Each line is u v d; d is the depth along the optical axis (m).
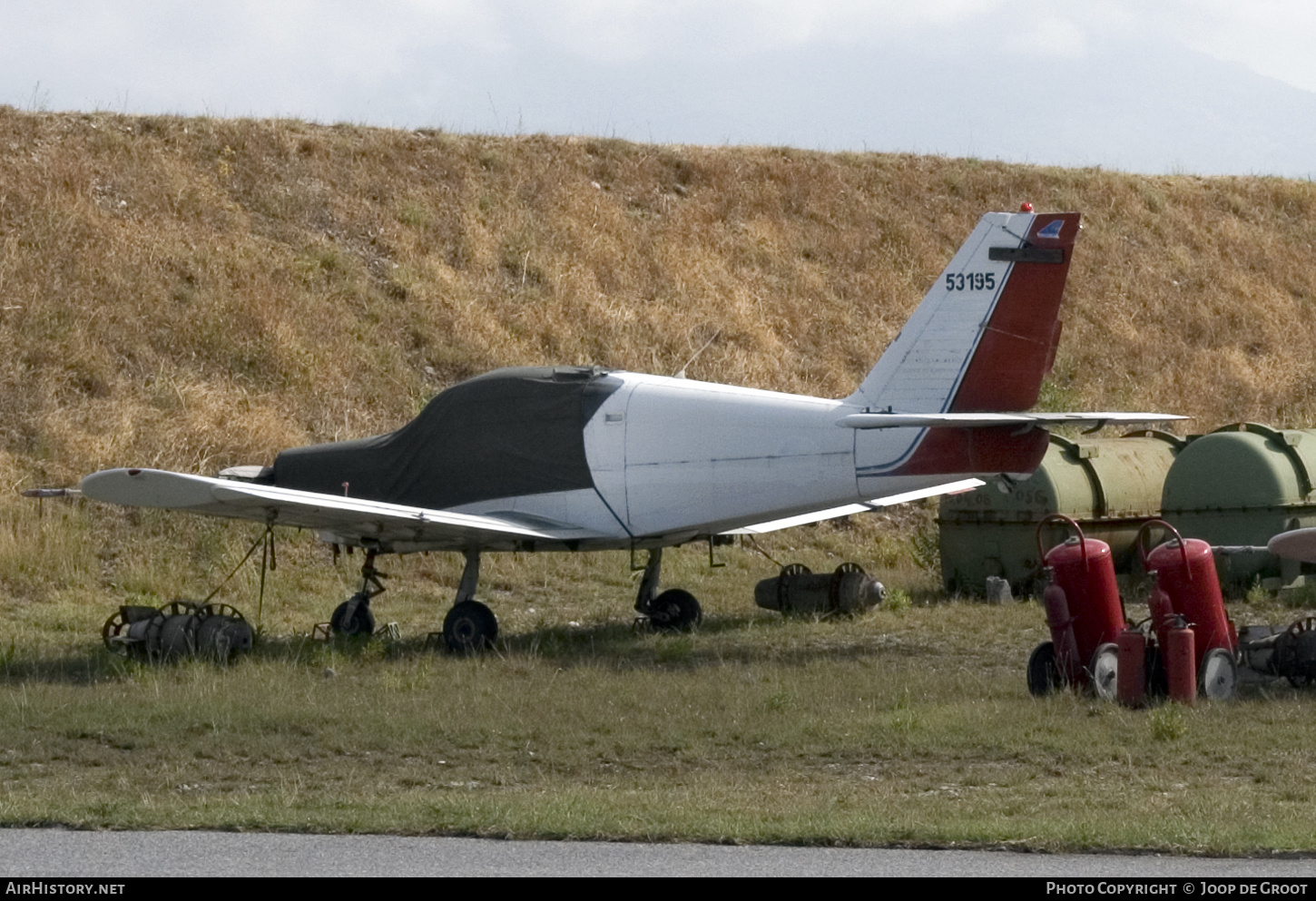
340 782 28.88
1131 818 24.25
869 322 98.94
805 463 46.44
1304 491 58.62
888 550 72.75
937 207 114.25
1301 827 23.19
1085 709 34.22
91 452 66.44
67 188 84.62
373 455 51.44
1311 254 124.75
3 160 85.12
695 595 62.31
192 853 21.89
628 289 94.44
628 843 22.50
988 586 59.50
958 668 43.03
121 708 35.09
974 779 28.45
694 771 29.78
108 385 72.06
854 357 95.00
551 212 98.88
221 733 32.91
